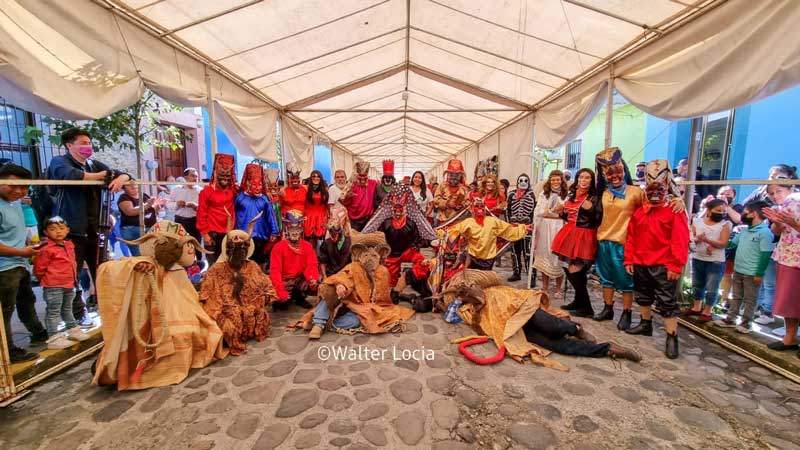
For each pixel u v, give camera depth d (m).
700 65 3.56
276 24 4.62
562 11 4.25
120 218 4.96
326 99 7.57
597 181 3.80
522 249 5.73
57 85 2.88
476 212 4.25
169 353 2.72
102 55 3.31
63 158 3.38
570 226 4.09
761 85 2.92
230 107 5.78
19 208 2.99
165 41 4.17
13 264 2.85
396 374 2.84
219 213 4.43
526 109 7.80
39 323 3.19
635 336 3.63
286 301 4.38
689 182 3.88
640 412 2.38
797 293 2.96
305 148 9.60
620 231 3.70
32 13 2.70
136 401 2.49
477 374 2.85
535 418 2.30
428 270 4.52
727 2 3.28
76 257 3.51
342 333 3.65
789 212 2.97
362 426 2.21
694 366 3.02
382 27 5.55
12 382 2.50
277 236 4.89
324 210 5.61
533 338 3.34
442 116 10.46
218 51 4.84
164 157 9.20
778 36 2.80
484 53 5.99
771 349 3.12
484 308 3.61
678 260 3.14
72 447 2.04
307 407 2.40
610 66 4.93
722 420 2.29
